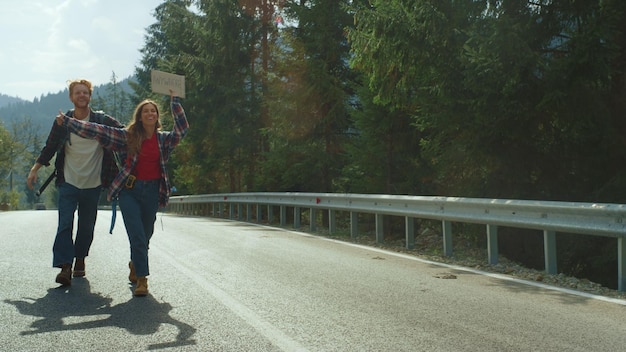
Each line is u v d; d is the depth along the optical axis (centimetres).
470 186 1248
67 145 598
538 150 1116
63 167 608
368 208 1117
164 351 387
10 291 572
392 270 736
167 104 3212
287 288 603
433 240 1184
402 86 1217
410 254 919
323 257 848
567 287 643
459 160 1234
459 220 862
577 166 1130
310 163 2178
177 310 502
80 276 656
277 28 2680
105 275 666
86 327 445
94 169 611
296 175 2261
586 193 1145
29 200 12500
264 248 945
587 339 423
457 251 1014
